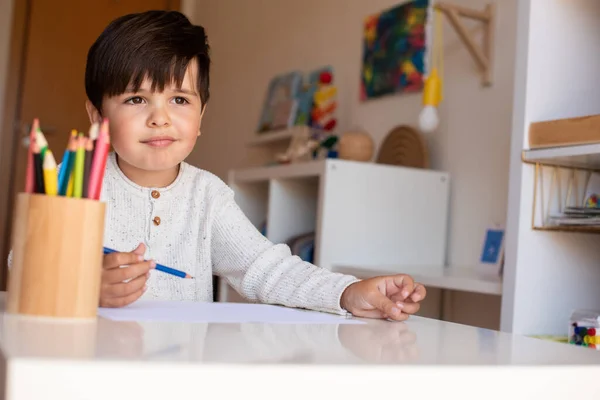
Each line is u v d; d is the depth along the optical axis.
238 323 0.62
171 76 0.93
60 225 0.57
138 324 0.57
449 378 0.41
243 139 3.37
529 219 1.35
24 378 0.34
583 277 1.42
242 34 3.51
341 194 1.91
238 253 1.02
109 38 0.94
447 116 2.13
